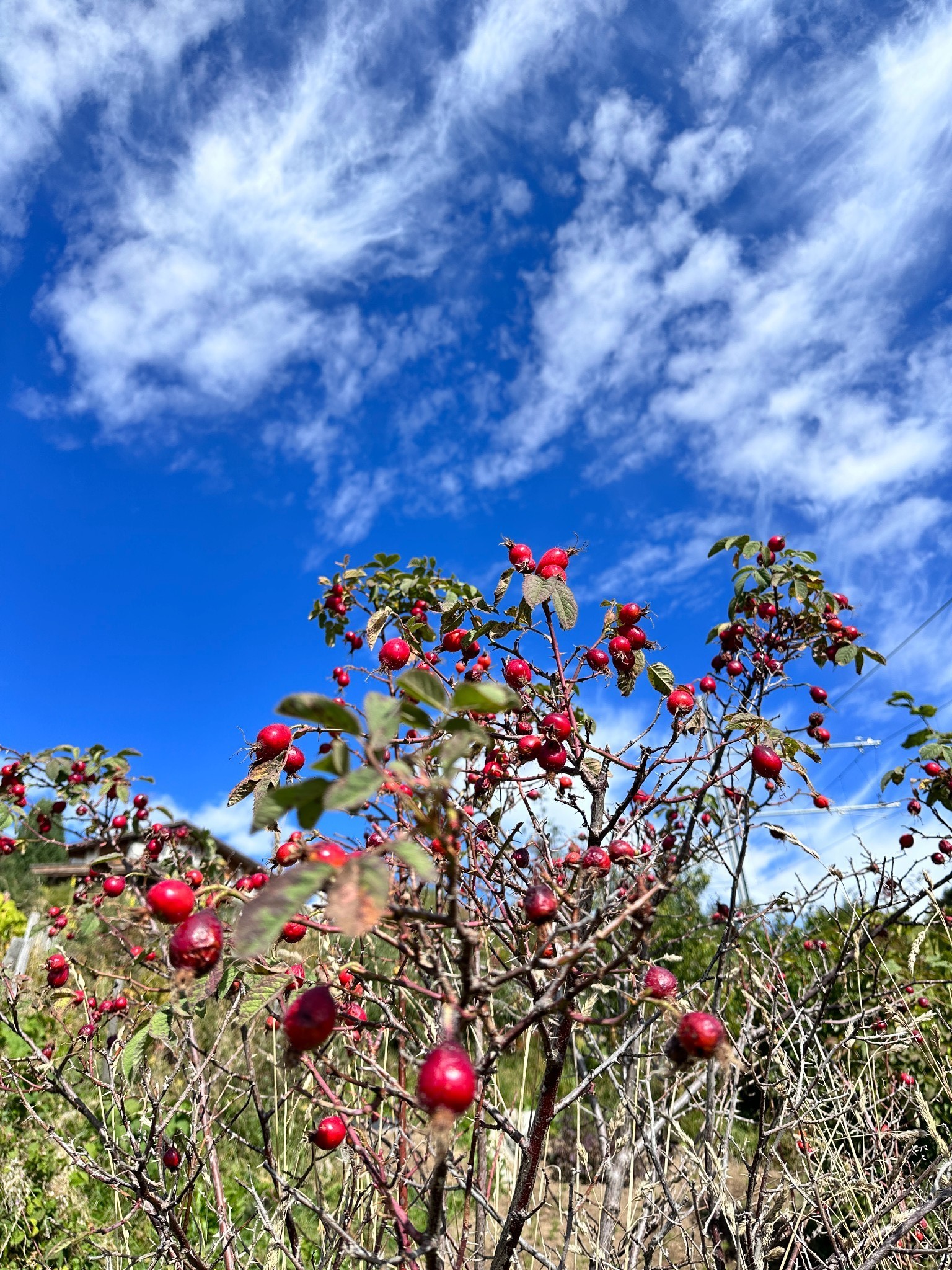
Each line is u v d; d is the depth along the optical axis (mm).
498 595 553
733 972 718
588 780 488
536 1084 848
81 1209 773
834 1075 710
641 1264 575
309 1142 449
